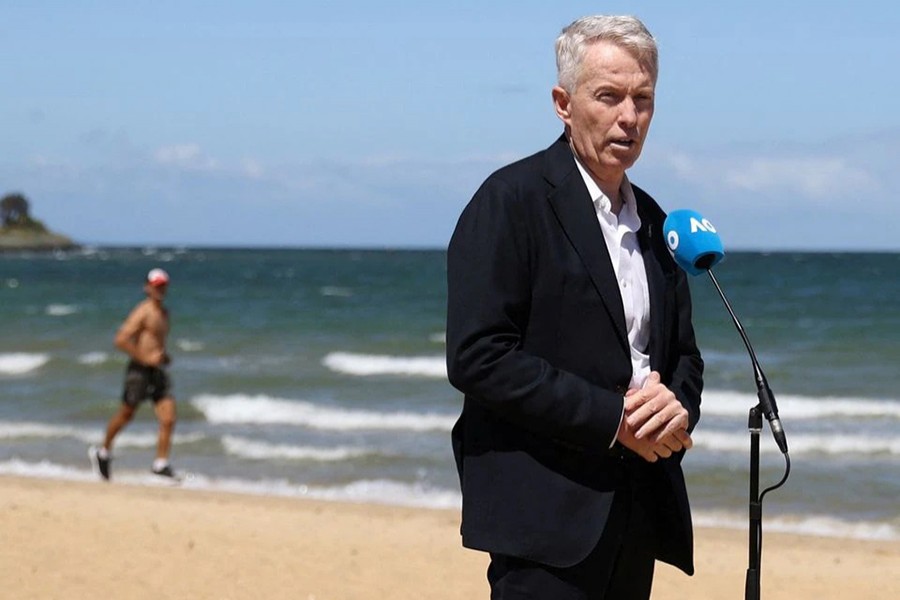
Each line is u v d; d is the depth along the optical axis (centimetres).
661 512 375
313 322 4100
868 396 2256
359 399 2223
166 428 1451
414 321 4150
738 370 2658
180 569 863
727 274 8856
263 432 1836
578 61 367
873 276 8288
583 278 365
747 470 1489
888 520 1230
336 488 1417
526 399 350
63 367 2684
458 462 381
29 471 1542
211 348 3209
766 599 830
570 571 360
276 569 873
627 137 363
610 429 351
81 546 926
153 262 14812
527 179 370
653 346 380
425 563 902
